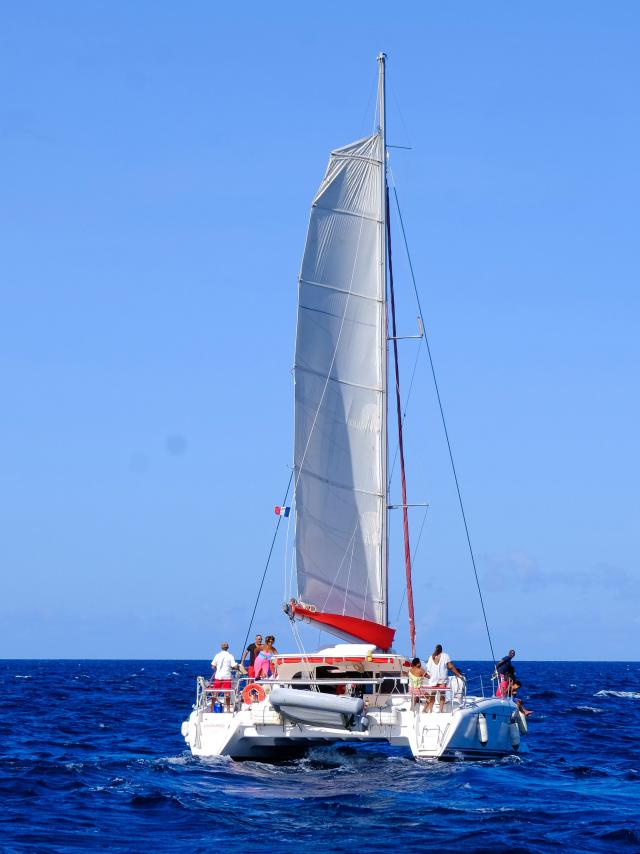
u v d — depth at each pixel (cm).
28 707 10656
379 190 5650
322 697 4525
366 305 5597
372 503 5531
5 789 4325
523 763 5172
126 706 11125
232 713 4878
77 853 3241
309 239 5512
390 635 5294
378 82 5750
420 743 4631
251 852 3247
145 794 4131
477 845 3356
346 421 5525
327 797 4078
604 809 4056
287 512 5434
